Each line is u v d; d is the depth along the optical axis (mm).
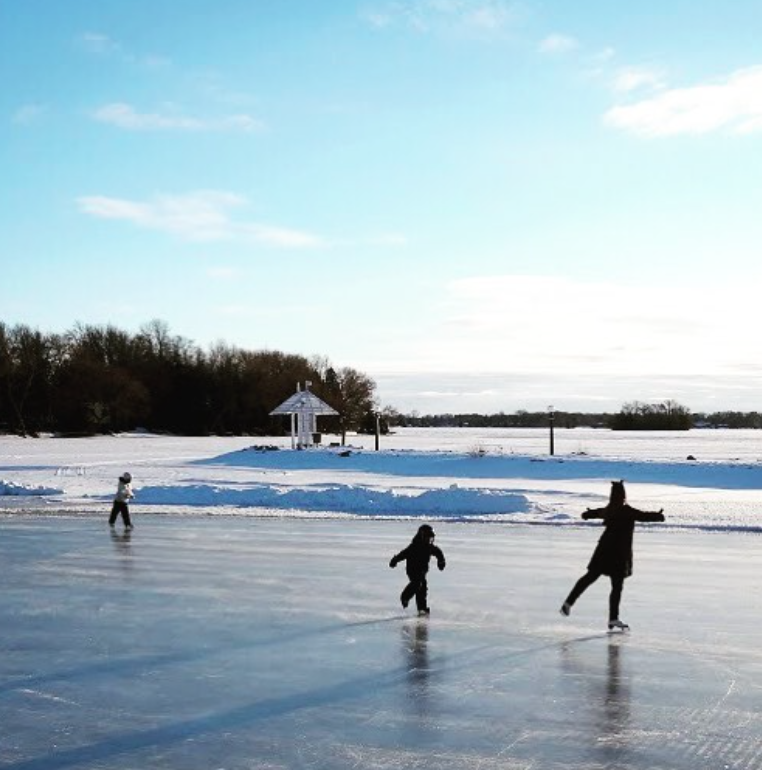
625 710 9234
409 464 49312
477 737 8500
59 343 126438
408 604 14539
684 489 36469
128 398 123625
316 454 55781
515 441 96812
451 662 11070
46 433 118500
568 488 36250
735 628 12711
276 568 18016
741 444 83938
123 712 9297
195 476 44000
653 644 11844
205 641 12164
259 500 30953
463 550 20422
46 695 9867
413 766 7809
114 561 18984
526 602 14602
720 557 19234
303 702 9578
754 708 9266
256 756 8078
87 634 12578
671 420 145750
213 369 132875
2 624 13203
